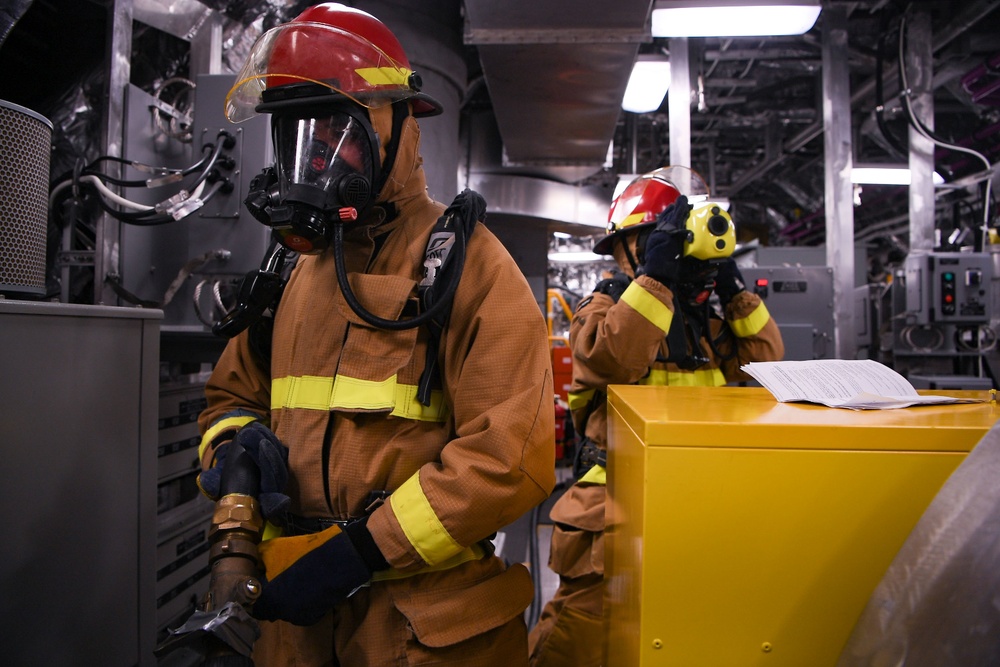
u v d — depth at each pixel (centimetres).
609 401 105
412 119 96
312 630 88
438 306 83
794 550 63
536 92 321
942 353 371
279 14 257
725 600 64
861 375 90
